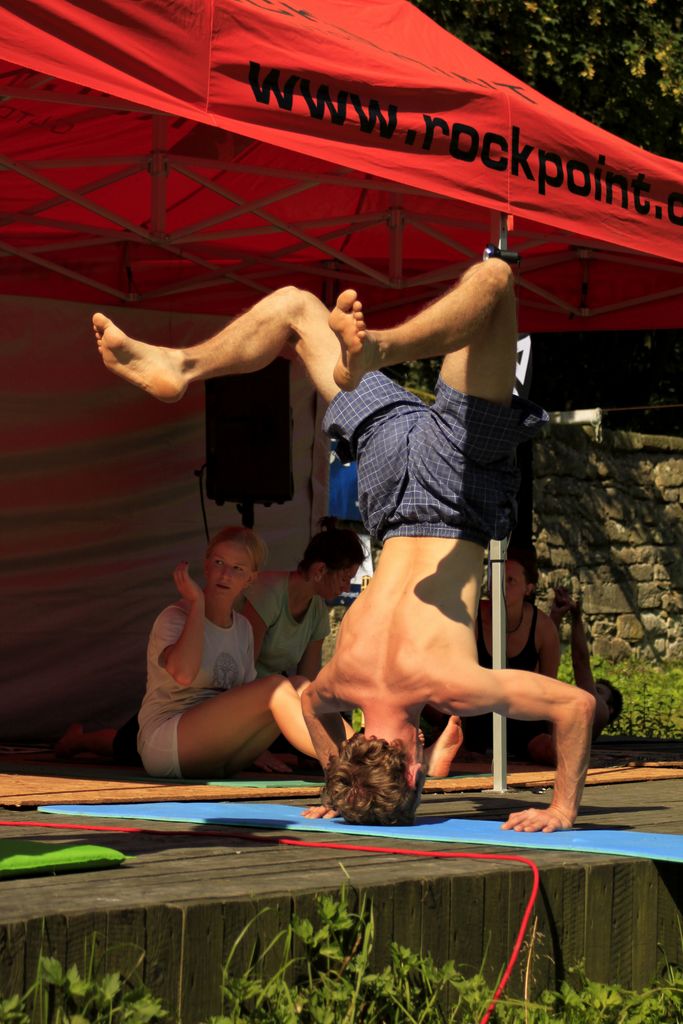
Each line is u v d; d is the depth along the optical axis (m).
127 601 9.55
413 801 4.81
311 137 5.39
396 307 10.48
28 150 7.85
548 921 3.99
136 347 4.31
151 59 4.91
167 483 9.77
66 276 9.20
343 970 3.41
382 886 3.55
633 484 16.88
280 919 3.33
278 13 5.39
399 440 4.91
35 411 9.19
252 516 9.19
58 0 4.67
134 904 3.08
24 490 9.13
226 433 9.11
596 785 6.79
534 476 15.89
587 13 15.77
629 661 16.66
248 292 10.24
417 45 6.96
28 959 2.88
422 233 9.66
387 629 4.72
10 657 9.05
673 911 4.45
